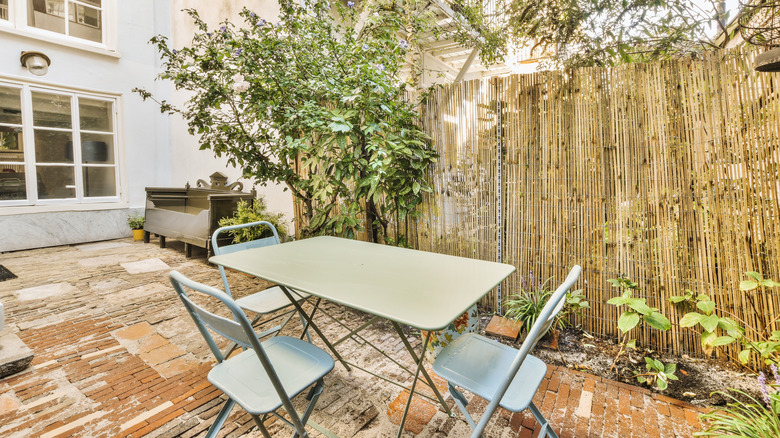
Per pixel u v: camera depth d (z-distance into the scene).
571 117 2.74
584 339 2.72
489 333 2.75
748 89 2.21
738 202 2.28
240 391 1.38
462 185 3.23
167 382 2.22
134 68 6.52
